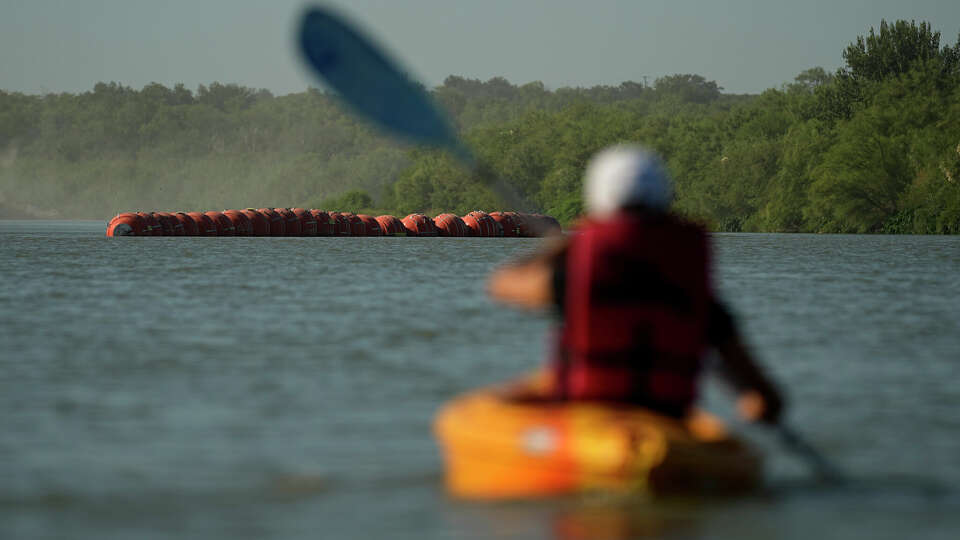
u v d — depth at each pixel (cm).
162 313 5919
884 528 1978
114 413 3080
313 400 3297
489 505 2086
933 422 2988
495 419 2152
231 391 3450
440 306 6344
